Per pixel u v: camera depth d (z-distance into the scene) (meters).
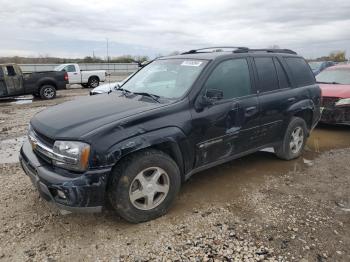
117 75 37.38
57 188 2.99
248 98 4.34
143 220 3.44
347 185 4.47
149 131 3.31
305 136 5.51
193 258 2.90
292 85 5.15
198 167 3.96
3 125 8.58
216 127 3.94
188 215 3.62
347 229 3.36
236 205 3.85
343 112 7.13
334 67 9.09
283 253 2.96
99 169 3.03
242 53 4.51
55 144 3.10
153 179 3.42
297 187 4.38
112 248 3.05
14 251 3.00
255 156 5.61
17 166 5.13
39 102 14.09
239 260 2.87
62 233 3.28
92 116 3.38
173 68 4.32
